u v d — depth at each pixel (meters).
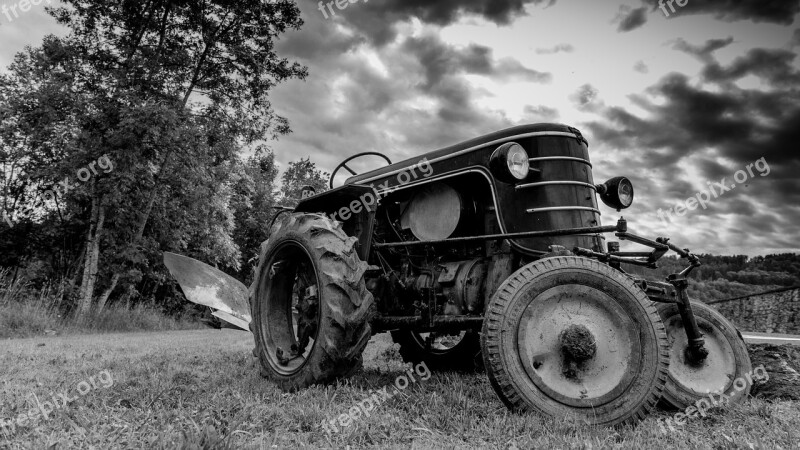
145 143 12.79
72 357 4.74
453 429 2.21
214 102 15.30
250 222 25.45
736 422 2.43
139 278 13.81
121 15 13.63
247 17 15.20
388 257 3.97
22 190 13.74
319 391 2.99
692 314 2.85
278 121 15.99
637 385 2.29
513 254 3.15
